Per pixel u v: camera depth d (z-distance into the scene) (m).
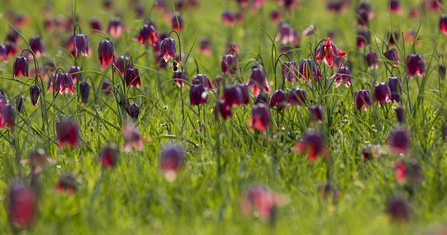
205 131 6.29
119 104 6.36
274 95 5.85
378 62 8.15
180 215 4.47
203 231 4.02
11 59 11.69
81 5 21.78
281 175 5.17
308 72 6.10
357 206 4.45
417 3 13.98
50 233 4.05
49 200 4.42
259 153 5.54
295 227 4.11
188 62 11.29
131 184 4.94
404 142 4.44
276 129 6.09
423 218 4.23
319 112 5.08
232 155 5.42
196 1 17.84
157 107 7.12
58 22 14.98
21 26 16.72
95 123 6.95
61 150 6.00
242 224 4.14
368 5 12.78
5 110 5.05
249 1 15.59
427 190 4.67
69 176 4.51
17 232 4.13
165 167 3.98
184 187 4.80
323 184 4.61
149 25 8.06
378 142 5.76
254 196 3.63
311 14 17.00
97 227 4.15
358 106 5.98
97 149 6.12
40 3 21.58
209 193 4.73
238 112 6.46
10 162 5.60
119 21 10.11
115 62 7.05
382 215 4.28
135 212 4.53
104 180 4.85
